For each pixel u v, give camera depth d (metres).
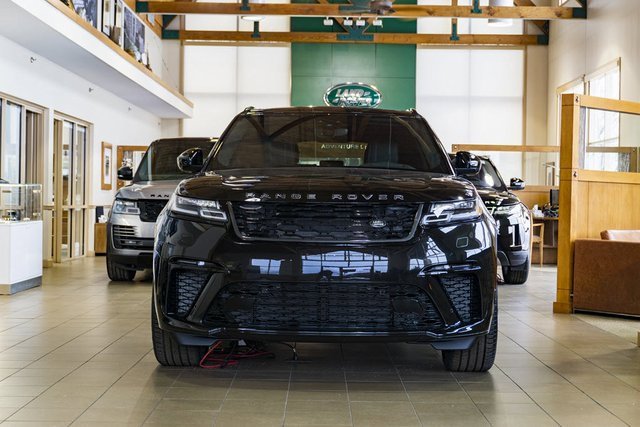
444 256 2.78
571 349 3.87
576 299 5.27
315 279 2.71
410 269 2.74
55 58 9.25
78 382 2.99
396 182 2.98
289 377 3.10
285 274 2.71
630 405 2.73
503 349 3.86
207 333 2.77
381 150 3.53
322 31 16.39
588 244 5.23
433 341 2.79
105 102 11.91
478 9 13.66
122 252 6.57
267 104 16.47
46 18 7.54
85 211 10.98
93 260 10.03
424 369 3.28
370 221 2.78
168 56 16.48
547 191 10.85
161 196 6.48
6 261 6.02
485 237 2.90
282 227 2.78
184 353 3.18
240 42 16.48
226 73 16.50
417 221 2.81
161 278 2.87
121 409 2.59
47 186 9.20
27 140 9.11
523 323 4.80
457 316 2.81
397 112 3.87
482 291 2.85
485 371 3.26
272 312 2.77
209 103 16.50
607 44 12.69
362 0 10.11
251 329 2.74
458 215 2.88
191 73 16.48
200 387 2.92
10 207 6.25
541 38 16.30
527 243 6.86
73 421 2.44
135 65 11.13
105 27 10.73
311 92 16.42
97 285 6.72
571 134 5.34
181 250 2.82
